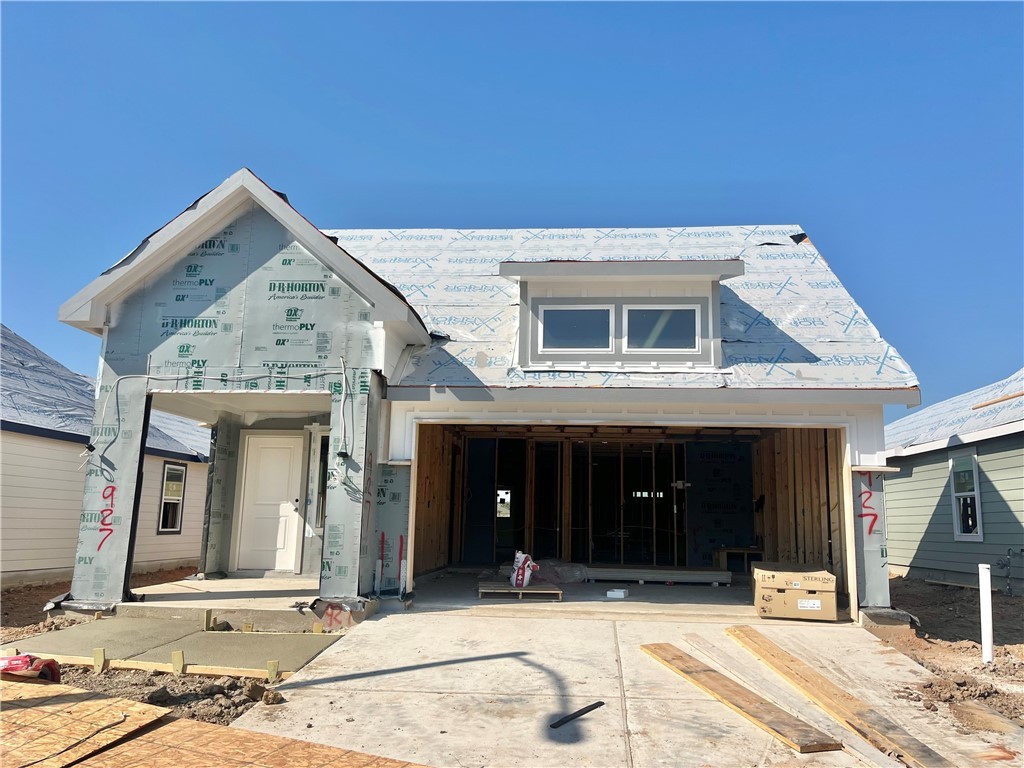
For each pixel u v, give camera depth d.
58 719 4.93
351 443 8.79
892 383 8.86
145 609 8.56
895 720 5.37
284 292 9.25
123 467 9.02
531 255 12.70
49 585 11.49
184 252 9.45
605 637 7.66
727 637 7.73
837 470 9.39
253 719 5.32
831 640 7.72
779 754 4.79
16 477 10.84
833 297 10.86
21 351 13.78
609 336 9.98
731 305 10.80
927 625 9.96
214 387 9.12
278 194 9.27
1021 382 14.67
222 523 11.48
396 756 4.71
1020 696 6.13
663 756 4.74
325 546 8.57
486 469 14.72
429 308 11.20
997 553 12.59
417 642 7.41
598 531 14.36
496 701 5.71
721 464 14.23
